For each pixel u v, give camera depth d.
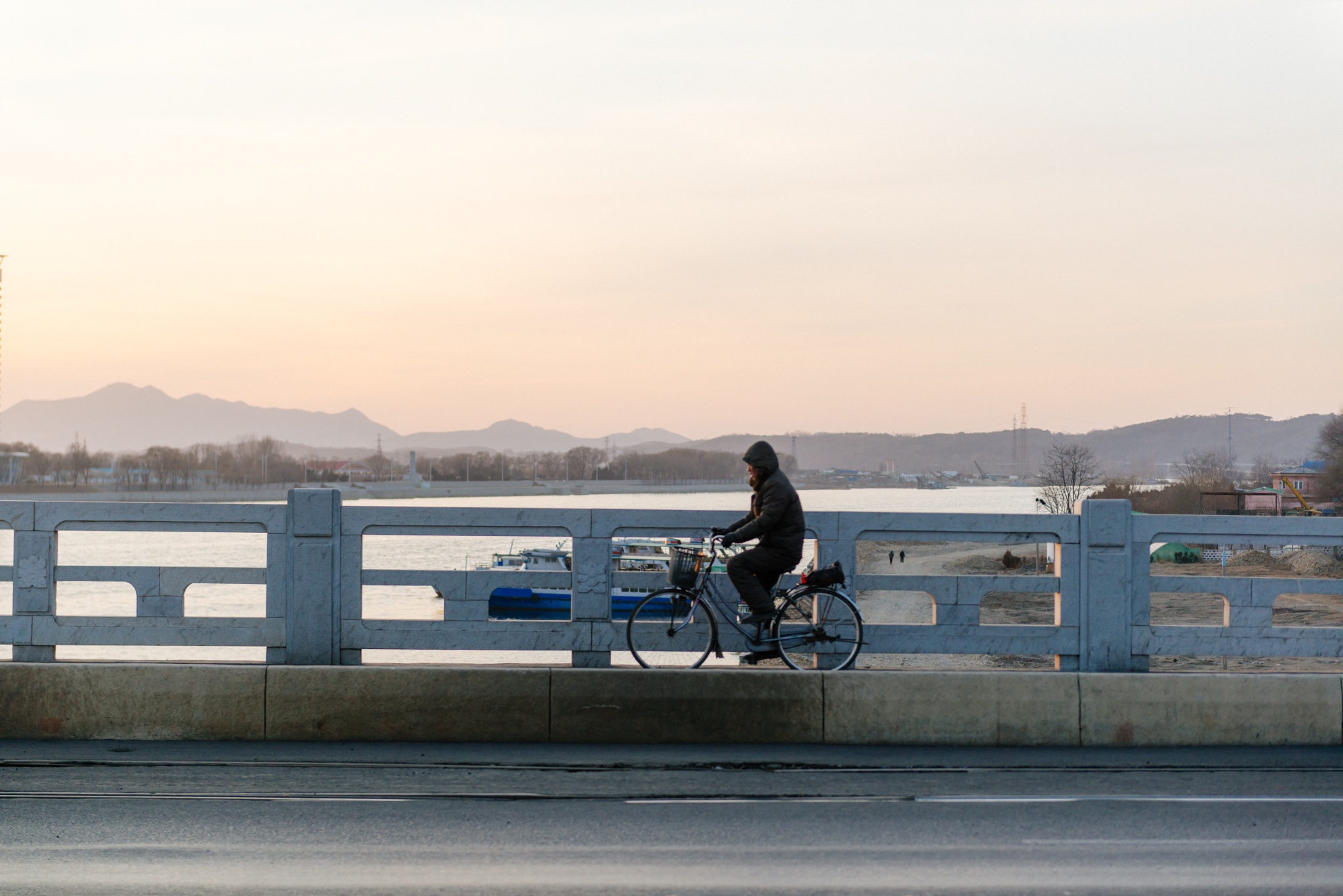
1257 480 120.69
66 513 9.57
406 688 9.17
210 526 9.66
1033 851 6.46
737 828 6.89
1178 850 6.51
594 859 6.27
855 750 8.95
